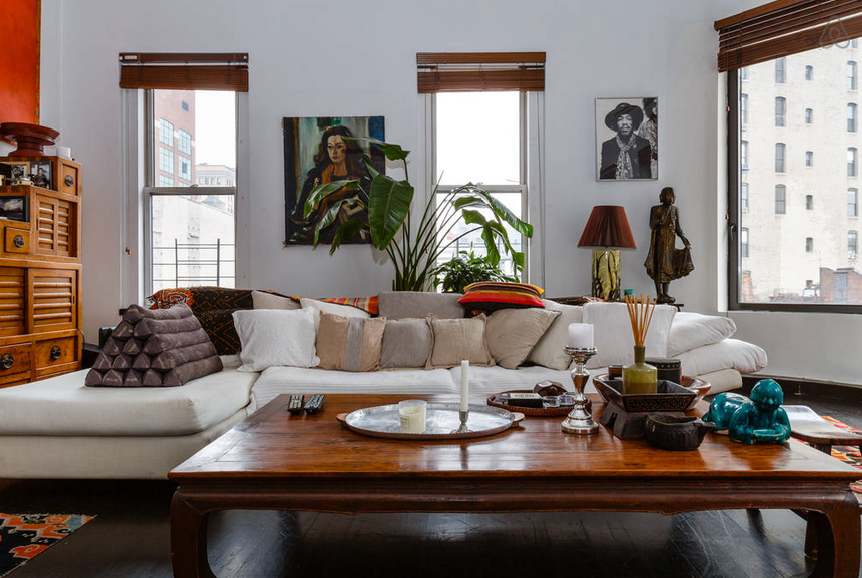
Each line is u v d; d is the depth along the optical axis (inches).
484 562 66.4
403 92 176.7
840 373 157.5
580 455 57.2
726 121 177.3
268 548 70.2
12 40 161.9
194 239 182.4
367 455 57.4
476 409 76.3
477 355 119.0
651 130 175.0
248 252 178.9
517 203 182.7
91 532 74.8
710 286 174.9
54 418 83.4
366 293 176.9
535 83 176.6
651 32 175.6
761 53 166.6
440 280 168.9
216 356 112.6
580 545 70.9
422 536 73.6
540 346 119.2
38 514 81.0
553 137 177.0
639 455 57.2
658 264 165.6
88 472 85.1
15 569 65.0
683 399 63.3
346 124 176.2
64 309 151.9
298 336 116.7
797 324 163.9
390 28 176.7
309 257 177.0
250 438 64.2
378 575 63.3
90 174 177.0
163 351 94.5
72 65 177.2
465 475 52.3
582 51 176.6
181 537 53.3
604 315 114.3
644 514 80.5
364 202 175.6
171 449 85.0
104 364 92.8
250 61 176.7
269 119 176.7
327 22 176.9
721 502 52.3
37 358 140.6
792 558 67.4
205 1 177.0
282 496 53.1
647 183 175.8
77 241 157.9
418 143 178.7
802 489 52.6
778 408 61.9
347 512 53.0
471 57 175.8
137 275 177.8
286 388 104.3
